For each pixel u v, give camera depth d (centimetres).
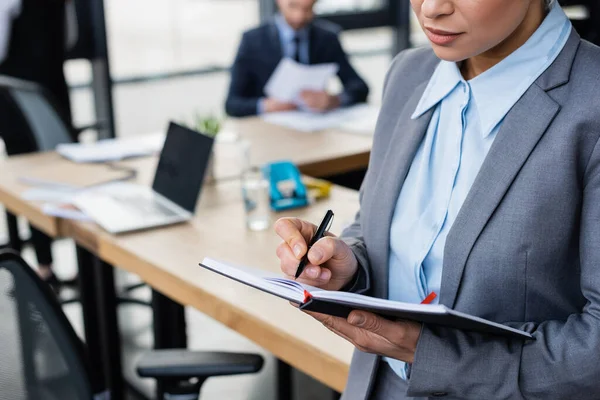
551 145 97
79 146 295
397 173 115
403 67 124
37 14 363
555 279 100
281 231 110
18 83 308
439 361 100
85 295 261
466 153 107
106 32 436
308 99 340
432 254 109
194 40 651
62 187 248
